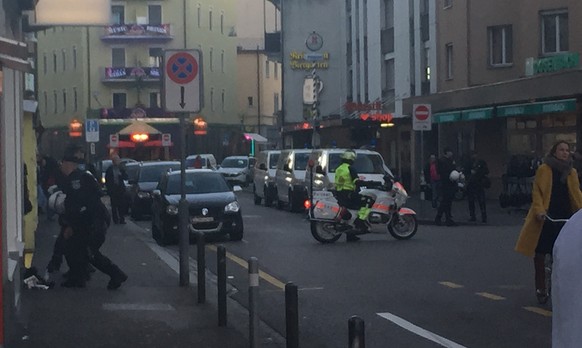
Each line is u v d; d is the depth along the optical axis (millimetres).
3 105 9766
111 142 51312
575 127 31000
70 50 74312
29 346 9789
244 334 10586
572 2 31047
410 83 43500
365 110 44844
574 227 4004
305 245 20703
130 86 73688
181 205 14227
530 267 16062
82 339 10133
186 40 74750
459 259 17438
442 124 40219
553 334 4082
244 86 85438
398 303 12562
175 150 69875
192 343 9906
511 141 35125
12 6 12094
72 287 14047
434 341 10031
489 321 11117
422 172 29594
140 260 18188
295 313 7125
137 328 10758
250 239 22453
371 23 49125
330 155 29234
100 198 13930
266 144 85562
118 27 72688
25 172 16500
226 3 80125
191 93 13680
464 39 36969
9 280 9344
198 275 12617
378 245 20297
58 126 75750
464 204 34406
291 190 32469
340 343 10117
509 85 31891
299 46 58000
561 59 29422
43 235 23109
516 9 34969
